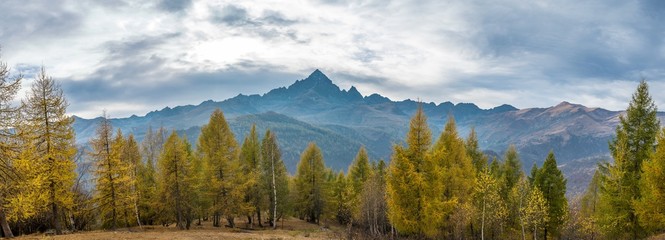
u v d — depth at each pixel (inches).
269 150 1919.3
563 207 1472.7
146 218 1827.0
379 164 2003.0
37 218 1523.1
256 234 1337.4
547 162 1517.0
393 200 1113.4
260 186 1827.0
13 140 926.4
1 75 882.1
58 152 1120.2
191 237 1091.9
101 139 1342.3
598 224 1279.5
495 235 1449.3
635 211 1088.2
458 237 1250.0
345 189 2363.4
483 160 1636.3
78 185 1574.8
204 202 1723.7
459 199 1272.1
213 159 1566.2
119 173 1382.9
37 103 1079.6
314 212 2242.9
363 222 1706.4
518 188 1352.1
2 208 953.5
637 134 1155.9
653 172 987.9
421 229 1094.4
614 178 1184.8
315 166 2165.4
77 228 1670.8
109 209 1391.5
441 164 1295.5
